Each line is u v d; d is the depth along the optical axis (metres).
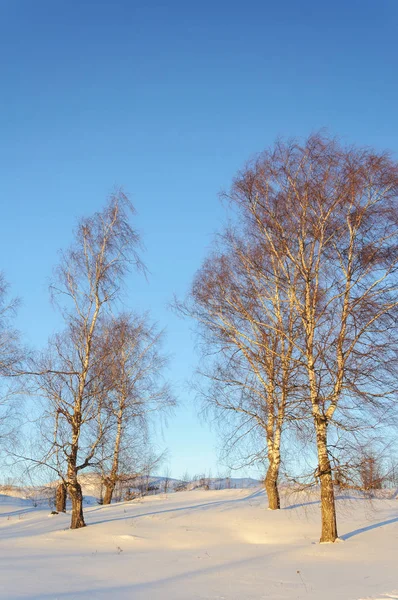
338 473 18.94
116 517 25.98
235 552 18.83
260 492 31.83
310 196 20.52
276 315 23.31
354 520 22.94
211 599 12.32
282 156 21.06
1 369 26.86
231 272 23.31
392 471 18.75
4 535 23.52
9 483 25.88
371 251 19.77
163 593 12.99
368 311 19.36
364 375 18.91
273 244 21.41
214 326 23.91
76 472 24.34
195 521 24.17
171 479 47.16
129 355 31.59
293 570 15.58
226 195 21.64
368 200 20.09
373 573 14.64
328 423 19.41
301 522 22.86
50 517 27.89
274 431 25.72
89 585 13.81
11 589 12.92
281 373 21.58
